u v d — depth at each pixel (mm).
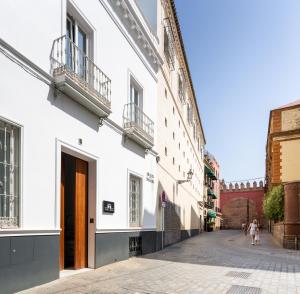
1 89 6402
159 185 16938
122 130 12055
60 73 7918
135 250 13172
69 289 6918
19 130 6922
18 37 6887
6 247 6285
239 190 62031
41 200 7438
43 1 7703
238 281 8422
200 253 15273
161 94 17891
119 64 12117
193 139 35125
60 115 8305
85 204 9984
